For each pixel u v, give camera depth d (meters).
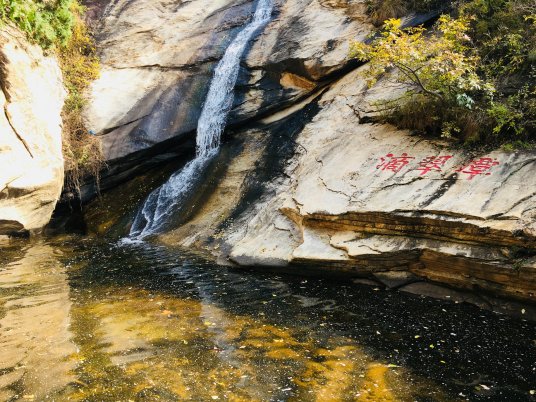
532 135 6.52
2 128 8.18
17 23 8.82
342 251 6.30
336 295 5.95
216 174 9.95
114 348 4.54
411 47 6.71
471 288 5.53
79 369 4.14
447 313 5.32
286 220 7.55
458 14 8.48
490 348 4.50
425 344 4.59
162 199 10.20
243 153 10.11
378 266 6.09
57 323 5.17
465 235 5.45
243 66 11.15
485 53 7.65
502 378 3.99
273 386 3.86
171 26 12.98
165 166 11.36
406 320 5.14
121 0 13.64
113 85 11.56
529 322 5.04
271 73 10.84
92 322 5.19
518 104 6.71
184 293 6.13
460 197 5.82
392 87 8.66
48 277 6.89
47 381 3.95
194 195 9.80
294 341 4.68
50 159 9.12
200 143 10.97
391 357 4.34
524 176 5.81
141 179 11.24
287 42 10.95
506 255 5.12
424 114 7.46
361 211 6.29
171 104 11.27
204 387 3.84
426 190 6.21
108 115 10.93
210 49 12.09
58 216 10.72
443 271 5.71
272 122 10.58
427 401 3.66
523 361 4.26
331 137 8.69
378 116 8.27
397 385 3.88
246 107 10.70
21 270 7.26
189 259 7.71
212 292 6.15
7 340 4.74
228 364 4.22
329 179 7.47
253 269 7.02
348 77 9.97
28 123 8.73
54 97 10.02
